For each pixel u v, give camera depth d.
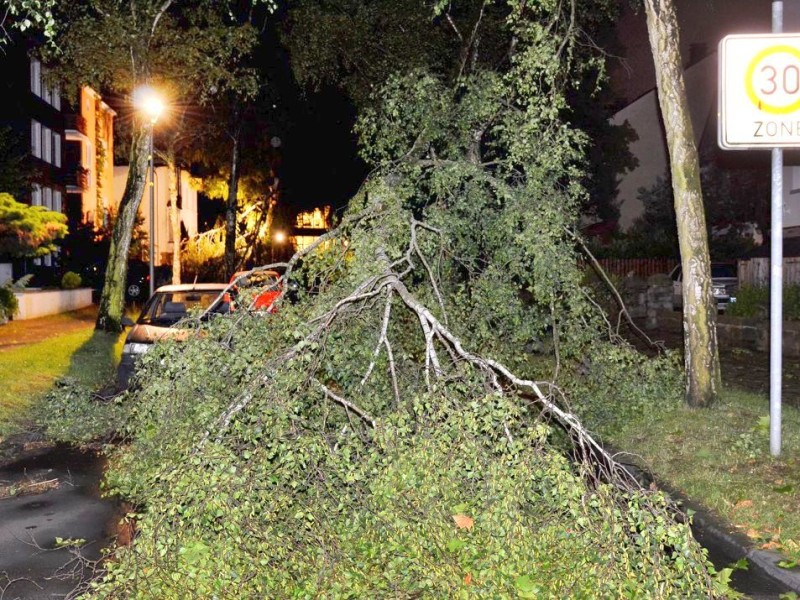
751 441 8.50
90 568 6.11
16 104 33.19
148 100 19.75
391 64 18.91
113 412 9.52
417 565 4.99
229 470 5.07
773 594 5.66
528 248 8.13
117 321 20.19
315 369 6.46
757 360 16.09
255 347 6.85
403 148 9.84
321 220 44.84
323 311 7.16
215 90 21.06
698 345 10.14
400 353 7.61
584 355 9.29
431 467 5.30
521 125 9.28
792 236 22.75
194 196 61.00
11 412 11.30
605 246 32.31
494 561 4.91
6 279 29.25
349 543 5.34
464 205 8.83
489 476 5.30
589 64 11.34
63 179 40.03
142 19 19.52
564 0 11.79
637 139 35.94
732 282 26.75
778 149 8.08
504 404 5.54
